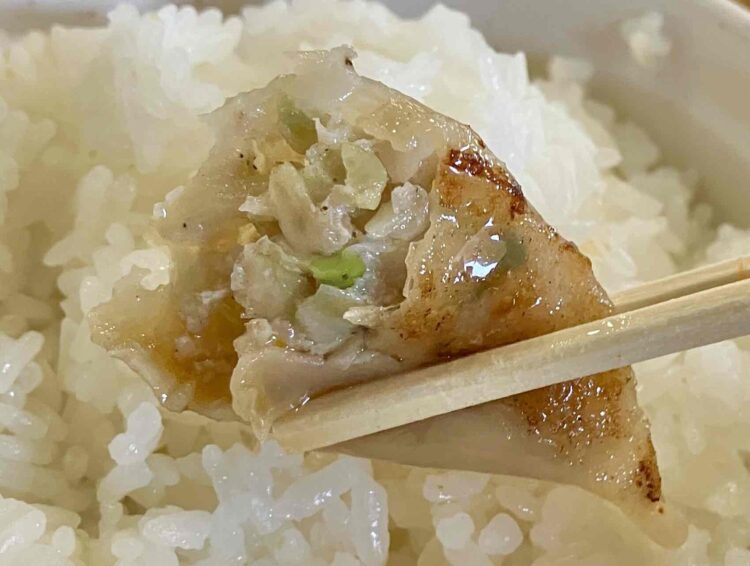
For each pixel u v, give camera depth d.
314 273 0.09
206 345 0.10
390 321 0.09
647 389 0.13
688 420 0.13
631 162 0.16
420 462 0.10
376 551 0.12
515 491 0.12
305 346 0.09
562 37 0.16
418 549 0.12
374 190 0.09
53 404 0.13
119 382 0.12
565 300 0.10
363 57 0.14
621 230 0.15
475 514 0.12
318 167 0.09
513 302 0.10
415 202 0.09
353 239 0.09
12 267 0.14
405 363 0.10
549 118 0.15
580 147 0.15
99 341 0.10
